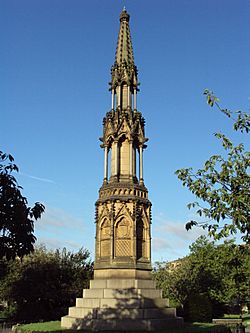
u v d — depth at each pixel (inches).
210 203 659.4
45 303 2128.4
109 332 1130.0
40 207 620.7
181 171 687.7
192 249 2915.8
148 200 1528.1
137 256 1430.9
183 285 2719.0
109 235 1437.0
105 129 1620.3
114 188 1491.1
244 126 676.7
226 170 659.4
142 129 1619.1
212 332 1144.8
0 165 625.9
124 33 1787.6
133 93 1696.6
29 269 2130.9
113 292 1326.3
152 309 1282.0
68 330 1189.7
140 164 1581.0
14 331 1317.7
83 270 2293.3
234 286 2375.7
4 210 595.8
